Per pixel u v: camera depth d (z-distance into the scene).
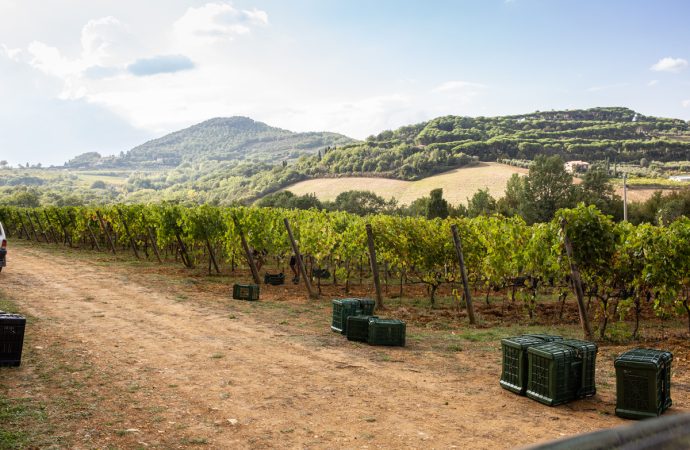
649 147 199.12
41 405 7.36
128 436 6.49
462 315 16.28
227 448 6.27
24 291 17.62
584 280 13.84
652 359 7.48
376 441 6.54
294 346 11.64
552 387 7.96
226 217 23.83
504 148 190.88
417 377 9.43
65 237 40.44
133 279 21.70
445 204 75.00
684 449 0.81
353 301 13.20
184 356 10.44
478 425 7.14
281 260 29.67
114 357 10.13
